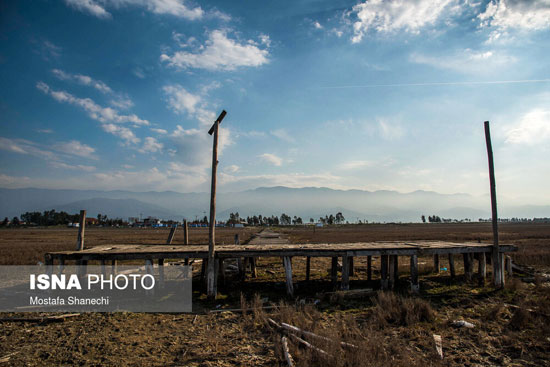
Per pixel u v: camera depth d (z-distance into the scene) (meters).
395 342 6.11
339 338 6.05
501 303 8.34
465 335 6.71
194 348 6.11
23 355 5.82
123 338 6.62
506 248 10.73
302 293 10.49
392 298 8.56
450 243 12.23
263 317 7.45
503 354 5.85
